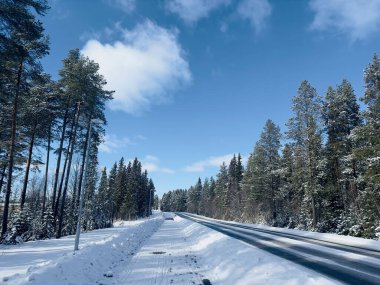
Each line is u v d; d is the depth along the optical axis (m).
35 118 26.84
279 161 48.44
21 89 21.47
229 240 15.28
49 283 6.90
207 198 114.25
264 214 52.09
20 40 20.31
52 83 28.06
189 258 12.95
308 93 36.03
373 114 25.75
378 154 24.09
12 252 14.59
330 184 34.66
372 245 17.42
